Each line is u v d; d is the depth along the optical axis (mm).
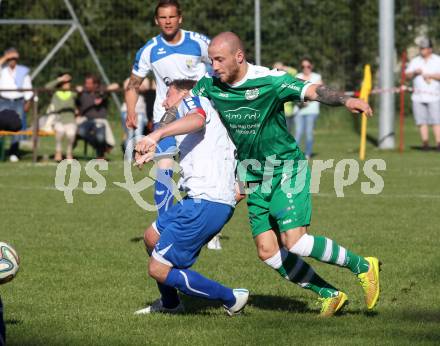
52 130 47938
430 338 14766
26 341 14797
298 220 15586
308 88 15102
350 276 20078
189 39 23578
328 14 64125
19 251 23047
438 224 27094
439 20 65750
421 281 19375
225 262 21672
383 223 27312
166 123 15875
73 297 18109
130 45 66188
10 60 47562
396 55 66750
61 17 67000
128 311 16984
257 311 16891
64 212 29938
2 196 33906
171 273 15664
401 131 52594
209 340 14742
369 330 15289
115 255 22547
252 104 15367
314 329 15375
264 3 63844
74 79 66812
